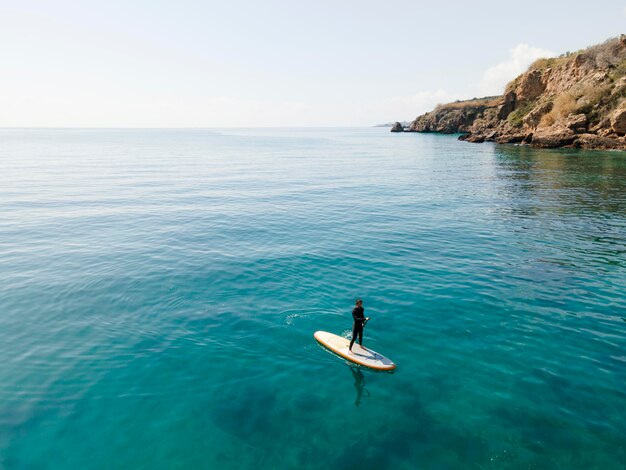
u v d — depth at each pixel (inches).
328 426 395.5
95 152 4050.2
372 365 490.9
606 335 558.3
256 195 1653.5
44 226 1138.0
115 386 455.2
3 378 466.3
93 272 791.7
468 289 710.5
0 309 636.7
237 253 904.9
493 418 404.5
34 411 414.6
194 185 1914.4
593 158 2787.9
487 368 488.4
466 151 3929.6
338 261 853.2
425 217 1254.3
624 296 675.4
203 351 525.0
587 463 350.0
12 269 808.3
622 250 908.6
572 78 4178.2
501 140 4638.3
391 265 830.5
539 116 4141.2
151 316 616.7
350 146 5403.5
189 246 956.6
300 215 1285.7
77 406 423.2
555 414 409.1
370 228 1123.3
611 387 450.0
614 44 3988.7
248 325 591.2
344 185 1935.3
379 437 381.1
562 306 644.7
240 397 439.2
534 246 944.9
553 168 2385.6
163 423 400.5
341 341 543.8
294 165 2893.7
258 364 499.2
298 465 349.4
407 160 3216.0
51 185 1866.4
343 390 450.9
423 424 397.4
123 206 1413.6
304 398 437.7
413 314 623.5
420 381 465.7
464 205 1434.5
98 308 642.2
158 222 1188.5
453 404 426.3
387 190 1781.5
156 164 2891.2
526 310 633.0
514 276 767.1
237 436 383.6
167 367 490.9
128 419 405.4
